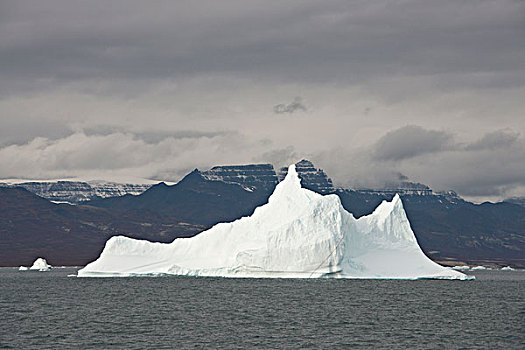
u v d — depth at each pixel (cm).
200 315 19825
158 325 17875
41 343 15312
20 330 17012
